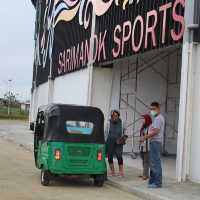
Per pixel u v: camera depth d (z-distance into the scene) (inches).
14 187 514.9
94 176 556.7
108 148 605.6
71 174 538.0
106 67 908.6
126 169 680.4
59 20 1263.5
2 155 864.3
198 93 556.4
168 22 617.6
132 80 908.6
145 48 680.4
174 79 908.0
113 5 821.9
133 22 731.4
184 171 560.4
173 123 908.0
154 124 524.4
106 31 846.5
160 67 909.8
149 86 908.6
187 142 561.6
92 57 903.1
